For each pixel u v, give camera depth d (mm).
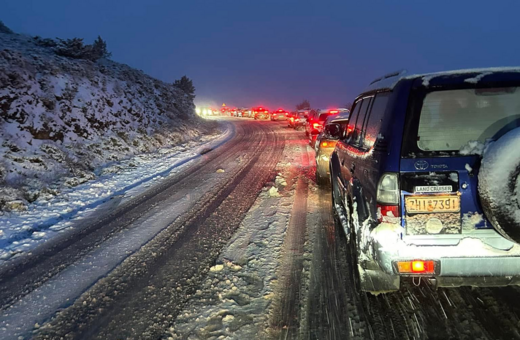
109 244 5469
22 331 3393
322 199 7484
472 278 2865
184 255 4934
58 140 11906
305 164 11672
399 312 3357
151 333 3275
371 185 3156
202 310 3594
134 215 6883
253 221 6227
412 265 2871
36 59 14305
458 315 3248
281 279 4148
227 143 19156
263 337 3146
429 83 3000
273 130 27375
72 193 8695
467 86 2949
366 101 4516
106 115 15586
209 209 7059
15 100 10969
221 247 5152
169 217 6668
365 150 3770
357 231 3490
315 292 3824
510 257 2783
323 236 5395
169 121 21875
